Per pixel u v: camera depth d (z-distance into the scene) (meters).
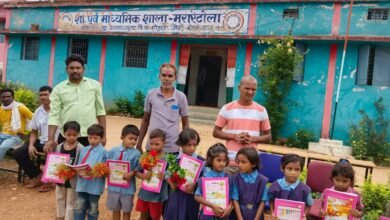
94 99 4.87
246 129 4.24
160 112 4.41
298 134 11.43
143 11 14.48
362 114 10.98
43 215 4.96
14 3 17.38
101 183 4.33
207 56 15.69
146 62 14.79
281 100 11.76
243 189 3.70
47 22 16.70
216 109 14.01
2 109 6.49
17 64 17.48
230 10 12.87
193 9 13.52
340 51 11.33
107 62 15.47
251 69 12.72
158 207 4.25
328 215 3.63
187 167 3.92
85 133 4.76
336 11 11.29
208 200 3.66
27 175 5.94
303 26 11.77
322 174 5.07
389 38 10.19
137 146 4.62
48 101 5.86
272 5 12.21
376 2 10.73
